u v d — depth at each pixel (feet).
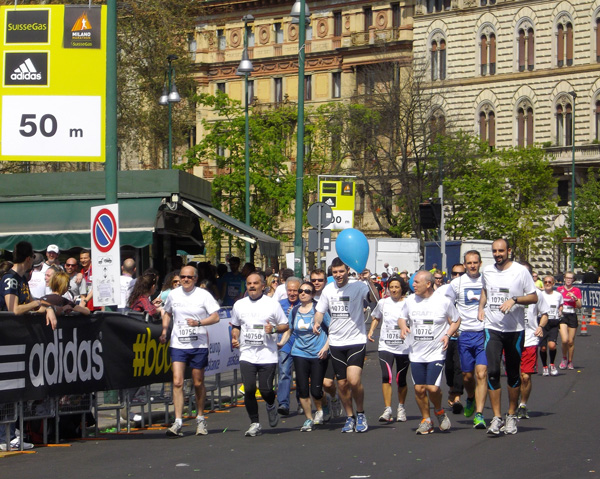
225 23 292.81
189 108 196.03
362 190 266.98
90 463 43.65
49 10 66.13
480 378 51.47
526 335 57.16
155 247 92.32
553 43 251.19
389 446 47.03
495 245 50.34
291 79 284.61
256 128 211.82
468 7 260.42
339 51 273.13
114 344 53.21
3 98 66.23
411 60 245.65
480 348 53.67
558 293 83.82
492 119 260.01
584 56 246.47
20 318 46.24
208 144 210.38
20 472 41.50
